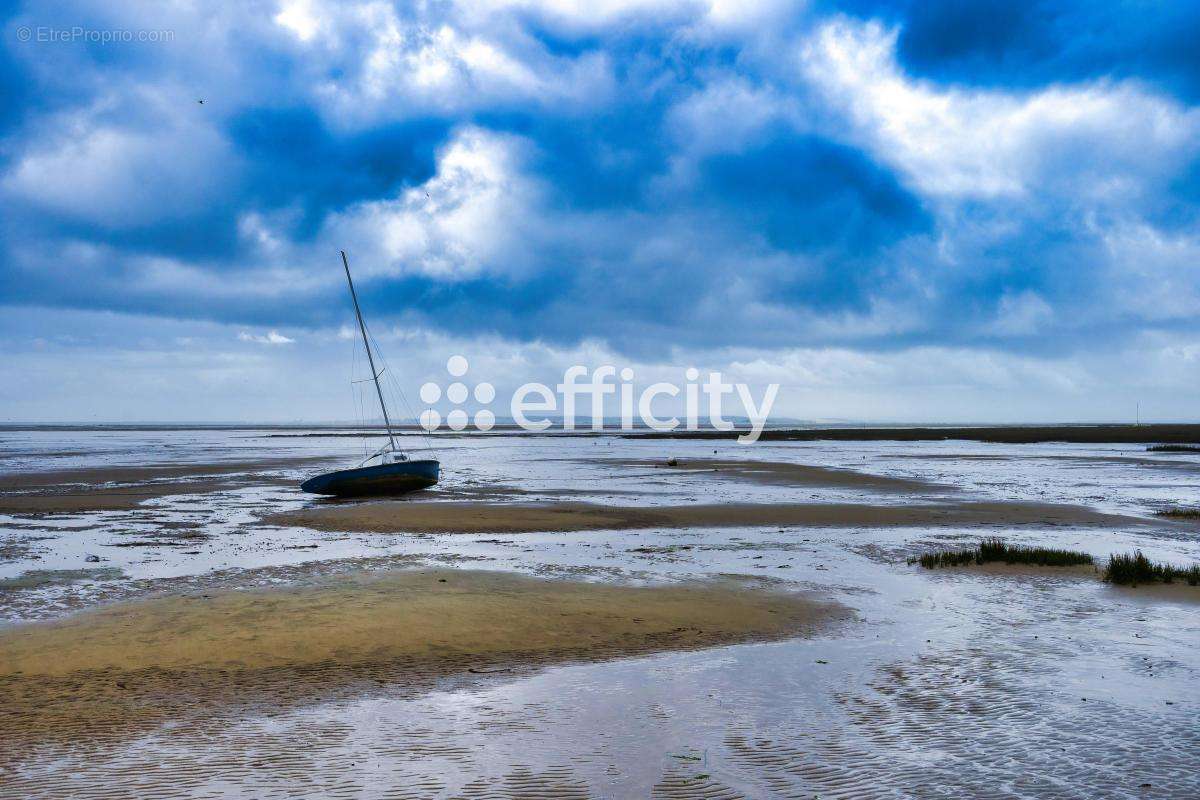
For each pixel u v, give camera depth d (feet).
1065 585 51.08
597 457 230.68
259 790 20.88
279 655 34.73
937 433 473.67
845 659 34.50
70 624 40.34
